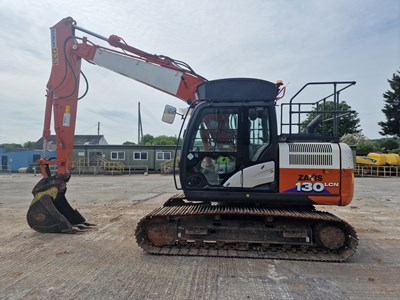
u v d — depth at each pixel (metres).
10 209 9.23
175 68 6.18
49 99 6.63
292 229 4.84
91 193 13.61
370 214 8.88
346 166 4.89
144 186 17.12
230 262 4.60
